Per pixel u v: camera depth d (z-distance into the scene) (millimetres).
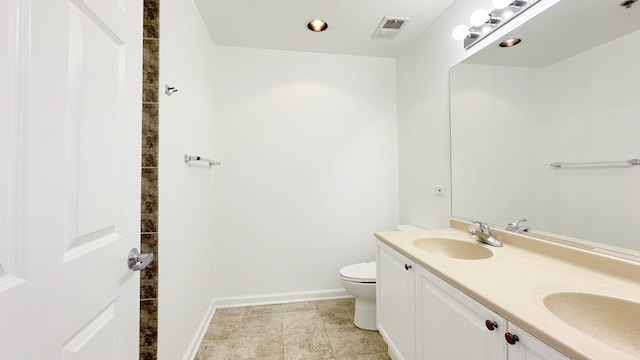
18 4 431
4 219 408
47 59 485
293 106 2375
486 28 1438
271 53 2346
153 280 1141
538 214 1202
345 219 2451
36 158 462
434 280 1032
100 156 641
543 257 1125
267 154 2336
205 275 1957
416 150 2188
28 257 444
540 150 1183
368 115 2490
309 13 1830
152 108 1143
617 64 903
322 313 2146
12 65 422
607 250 947
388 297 1505
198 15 1778
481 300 776
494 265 1037
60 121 517
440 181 1881
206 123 1998
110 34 682
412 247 1335
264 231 2332
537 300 743
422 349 1147
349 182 2459
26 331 435
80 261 566
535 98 1198
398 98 2500
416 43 2178
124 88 744
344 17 1879
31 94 453
